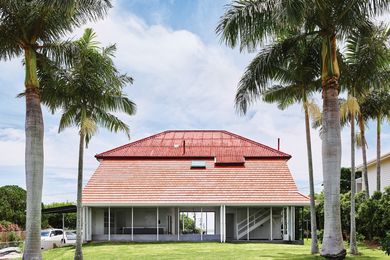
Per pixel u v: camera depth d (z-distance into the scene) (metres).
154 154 37.16
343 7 17.05
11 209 46.00
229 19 16.77
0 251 26.12
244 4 16.91
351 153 21.83
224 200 31.94
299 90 22.62
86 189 33.16
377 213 25.97
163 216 34.25
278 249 24.44
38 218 15.55
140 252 23.86
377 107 30.59
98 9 16.64
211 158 36.75
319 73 21.00
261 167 35.38
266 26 16.94
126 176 34.69
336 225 16.50
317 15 17.41
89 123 20.39
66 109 21.12
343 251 16.44
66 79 19.61
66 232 33.78
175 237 32.16
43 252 26.14
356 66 20.25
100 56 19.73
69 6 14.30
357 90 21.00
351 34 18.44
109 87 20.72
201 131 41.72
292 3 14.58
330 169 16.72
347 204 29.06
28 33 16.34
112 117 22.42
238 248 25.38
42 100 19.81
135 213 34.44
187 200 32.16
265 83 19.48
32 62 16.23
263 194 32.44
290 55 19.77
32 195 15.53
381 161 37.88
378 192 27.78
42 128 16.11
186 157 36.75
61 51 17.28
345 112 21.50
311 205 22.48
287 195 32.25
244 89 19.50
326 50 17.38
